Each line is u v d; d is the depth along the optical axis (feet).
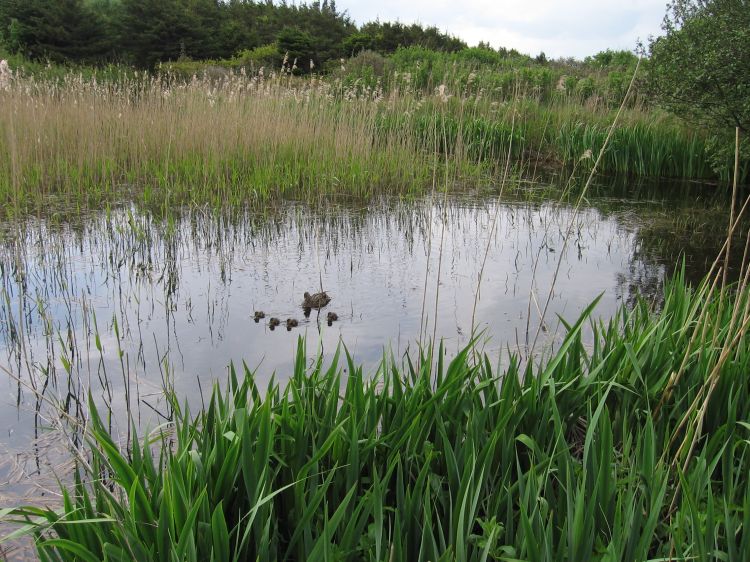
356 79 62.13
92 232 26.14
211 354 15.53
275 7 151.23
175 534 6.97
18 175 28.07
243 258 23.63
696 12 34.58
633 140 43.68
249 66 82.43
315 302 18.80
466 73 60.39
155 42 118.62
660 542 7.97
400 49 78.79
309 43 90.02
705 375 10.13
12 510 6.91
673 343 11.64
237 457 7.89
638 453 8.70
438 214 31.48
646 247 26.21
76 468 8.31
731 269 22.88
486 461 8.41
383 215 30.71
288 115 39.60
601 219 31.30
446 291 20.49
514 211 32.65
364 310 18.58
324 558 6.61
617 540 6.97
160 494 7.49
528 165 44.50
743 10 31.65
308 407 9.17
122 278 21.09
